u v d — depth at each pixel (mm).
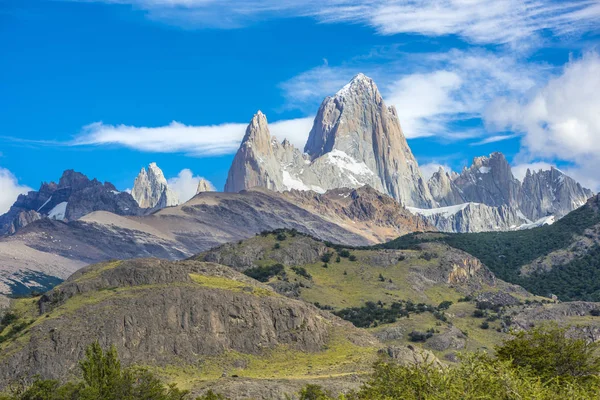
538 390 148375
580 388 159000
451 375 157000
